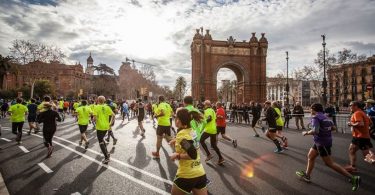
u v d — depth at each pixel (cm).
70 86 10644
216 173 801
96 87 9494
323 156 661
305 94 12131
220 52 5547
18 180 712
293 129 2286
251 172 814
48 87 6166
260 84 5603
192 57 5738
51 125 1005
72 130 1905
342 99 8844
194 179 388
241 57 5616
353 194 629
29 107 1677
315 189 661
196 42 5466
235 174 790
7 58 6025
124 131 1895
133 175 765
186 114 401
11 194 608
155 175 766
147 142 1380
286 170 842
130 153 1084
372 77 7981
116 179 726
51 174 770
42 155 1032
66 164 888
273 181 721
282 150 1149
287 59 4691
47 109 1006
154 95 9850
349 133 2006
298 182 716
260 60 5662
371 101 1247
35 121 1688
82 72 12012
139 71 9025
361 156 1093
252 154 1109
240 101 5953
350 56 5800
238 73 6000
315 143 679
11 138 1488
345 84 8731
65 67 10706
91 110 1243
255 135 1725
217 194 617
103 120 918
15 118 1305
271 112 1164
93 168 839
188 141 384
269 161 974
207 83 5434
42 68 5512
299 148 1273
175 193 395
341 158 1048
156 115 1000
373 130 1217
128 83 9606
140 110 1648
